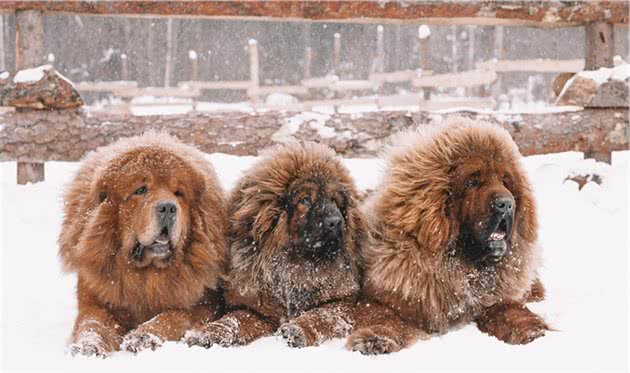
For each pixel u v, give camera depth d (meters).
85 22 40.31
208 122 9.52
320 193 5.62
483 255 5.54
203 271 5.59
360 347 4.95
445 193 5.57
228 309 5.79
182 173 5.55
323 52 41.88
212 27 41.56
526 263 5.82
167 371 4.50
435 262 5.56
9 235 8.53
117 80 40.38
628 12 10.29
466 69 42.50
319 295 5.71
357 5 9.88
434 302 5.56
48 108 9.59
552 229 8.77
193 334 5.14
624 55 27.83
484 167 5.54
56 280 7.32
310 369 4.55
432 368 4.56
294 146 5.96
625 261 7.68
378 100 25.61
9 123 9.58
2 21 36.16
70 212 5.73
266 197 5.75
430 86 22.61
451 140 5.66
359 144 9.47
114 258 5.47
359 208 5.87
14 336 5.63
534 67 22.48
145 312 5.58
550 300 6.42
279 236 5.68
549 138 9.77
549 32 39.62
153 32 41.09
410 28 43.19
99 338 5.04
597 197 9.35
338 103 26.03
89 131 9.55
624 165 10.08
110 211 5.45
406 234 5.57
